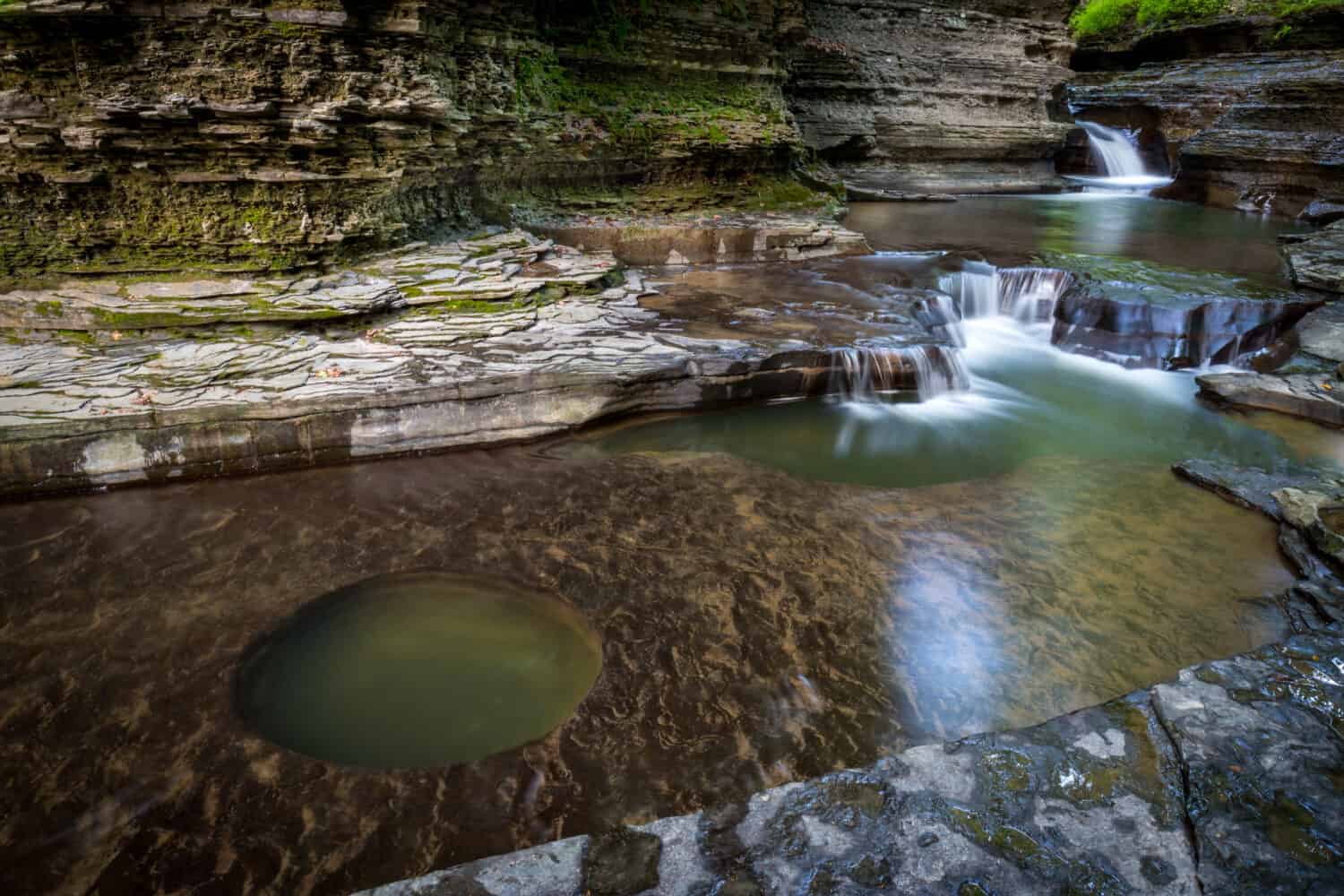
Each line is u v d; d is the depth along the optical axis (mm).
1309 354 10469
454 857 3682
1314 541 6289
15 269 8297
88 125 7852
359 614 5426
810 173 17906
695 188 15320
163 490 6805
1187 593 5816
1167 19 27094
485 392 7598
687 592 5656
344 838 3766
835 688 4785
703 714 4562
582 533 6363
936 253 14281
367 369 7734
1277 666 4391
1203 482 7504
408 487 6980
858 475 7586
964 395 9797
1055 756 3697
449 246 10586
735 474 7438
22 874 3561
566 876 3029
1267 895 2965
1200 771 3574
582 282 10367
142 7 7750
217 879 3555
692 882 3008
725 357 8641
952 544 6391
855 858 3123
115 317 7988
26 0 7352
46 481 6566
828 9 20672
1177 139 24641
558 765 4203
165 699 4617
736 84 16047
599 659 5023
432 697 4707
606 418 8227
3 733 4336
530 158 12578
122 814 3875
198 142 8258
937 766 3619
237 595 5543
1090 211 19703
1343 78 19438
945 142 22750
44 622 5215
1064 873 3070
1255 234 16984
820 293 11508
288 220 8867
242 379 7414
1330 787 3498
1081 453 8289
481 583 5738
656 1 14406
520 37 12180
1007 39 23203
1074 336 11453
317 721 4504
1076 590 5824
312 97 8633
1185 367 10750
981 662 5039
